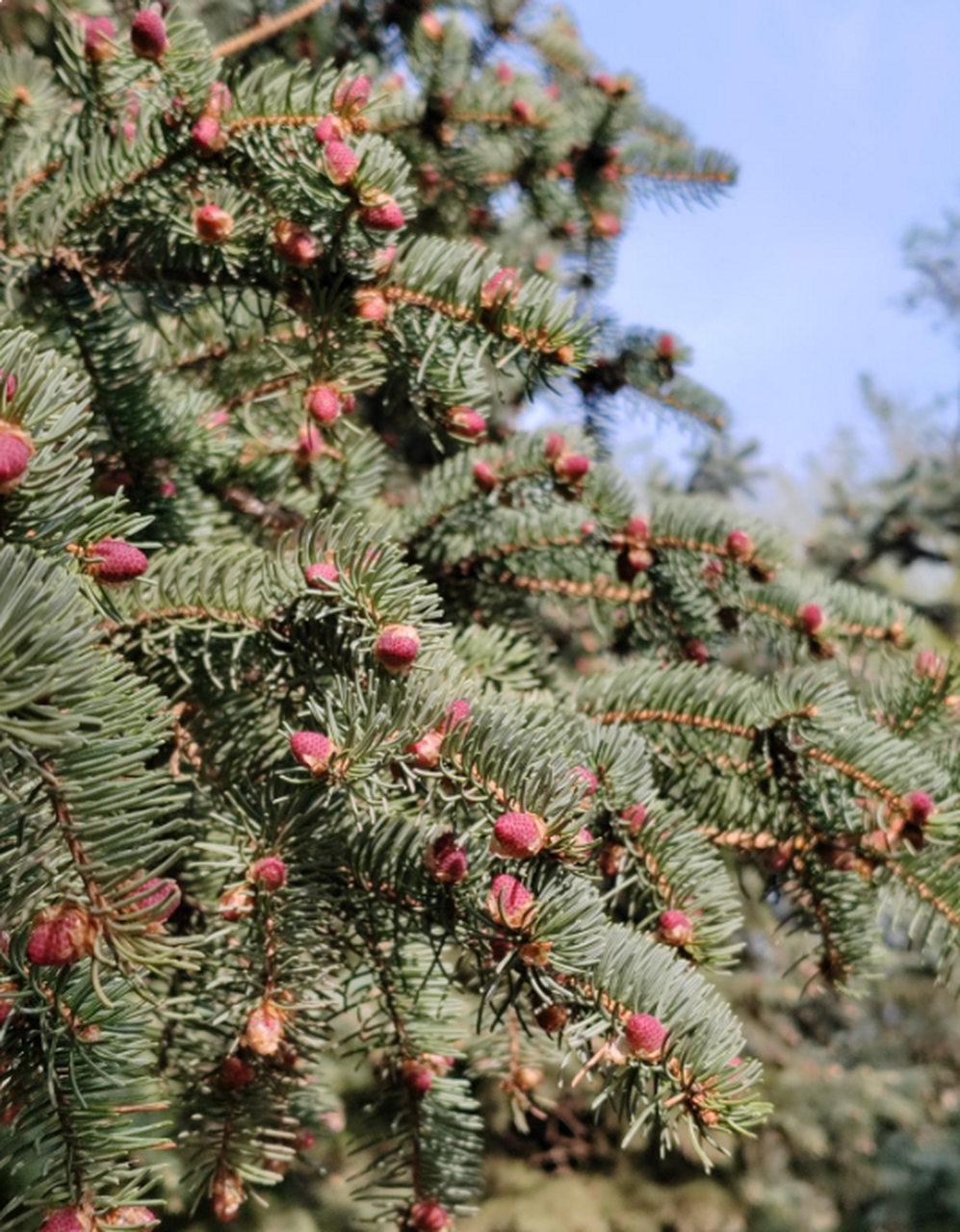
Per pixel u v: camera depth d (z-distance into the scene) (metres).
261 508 0.73
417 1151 0.60
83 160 0.58
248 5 1.03
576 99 1.02
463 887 0.53
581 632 1.00
